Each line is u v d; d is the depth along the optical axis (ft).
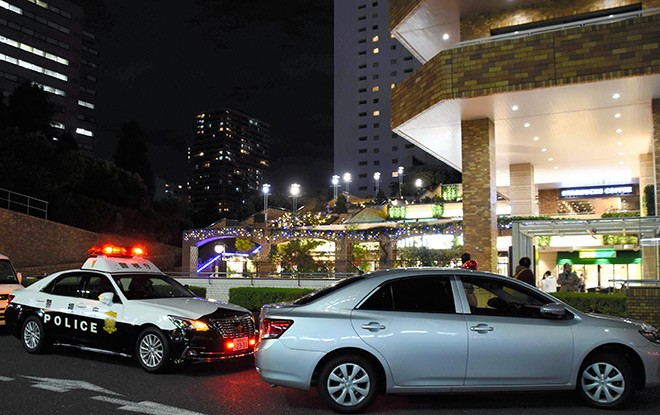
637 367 21.16
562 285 47.55
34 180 107.65
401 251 80.84
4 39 240.94
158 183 294.87
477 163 61.93
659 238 47.65
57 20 265.13
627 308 36.65
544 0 62.75
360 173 330.95
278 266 90.33
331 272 73.36
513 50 52.31
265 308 22.41
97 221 124.47
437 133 69.15
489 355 20.11
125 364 29.37
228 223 159.53
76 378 25.58
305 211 168.96
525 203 89.92
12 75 243.60
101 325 28.99
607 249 78.48
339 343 20.04
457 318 20.51
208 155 642.63
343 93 339.57
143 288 32.35
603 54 48.73
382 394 22.93
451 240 94.22
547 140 73.82
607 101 55.21
